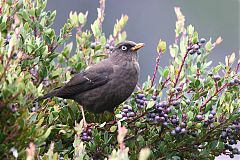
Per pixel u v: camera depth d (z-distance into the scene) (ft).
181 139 37.32
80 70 40.40
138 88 43.32
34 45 35.91
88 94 40.52
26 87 31.27
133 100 37.99
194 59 39.40
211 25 94.43
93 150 35.94
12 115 31.30
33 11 38.24
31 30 38.09
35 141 31.37
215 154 38.27
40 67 37.35
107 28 93.71
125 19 43.60
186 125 36.55
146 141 37.32
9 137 31.01
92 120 41.47
